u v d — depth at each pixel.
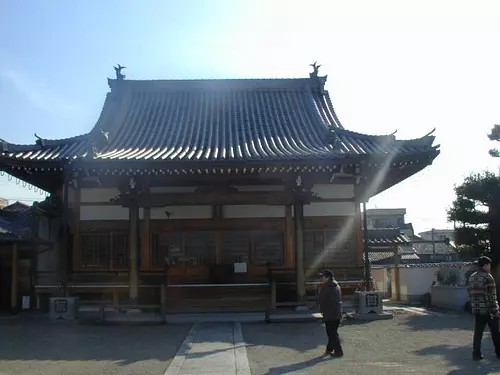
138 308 17.44
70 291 18.11
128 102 24.80
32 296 19.66
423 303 23.03
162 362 10.55
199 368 9.87
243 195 18.41
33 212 19.72
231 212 19.62
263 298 18.91
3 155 17.19
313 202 19.77
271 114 23.97
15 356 11.30
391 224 66.56
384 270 28.47
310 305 17.58
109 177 18.88
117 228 19.55
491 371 9.23
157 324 16.19
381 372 9.30
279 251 19.56
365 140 20.08
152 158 17.44
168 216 19.53
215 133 21.80
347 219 19.78
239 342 12.64
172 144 20.38
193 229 19.52
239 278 19.28
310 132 22.14
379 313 17.12
